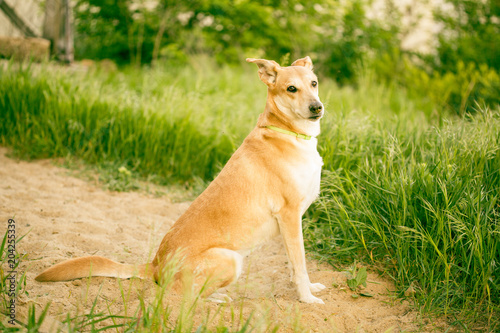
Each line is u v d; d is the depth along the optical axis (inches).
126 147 220.2
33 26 359.6
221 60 410.3
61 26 332.2
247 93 315.6
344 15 436.8
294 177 118.7
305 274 117.4
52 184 191.5
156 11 410.6
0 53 285.1
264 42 420.8
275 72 125.1
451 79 325.4
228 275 111.9
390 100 306.3
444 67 400.8
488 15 436.8
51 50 333.4
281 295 121.7
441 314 111.0
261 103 274.2
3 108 228.8
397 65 374.9
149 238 154.1
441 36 428.1
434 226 120.9
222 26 422.9
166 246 116.5
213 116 245.8
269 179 118.7
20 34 356.8
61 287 114.0
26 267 123.2
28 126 227.3
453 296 113.3
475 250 111.8
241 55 416.2
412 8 466.0
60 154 222.5
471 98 294.0
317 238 147.7
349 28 435.5
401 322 107.4
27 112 224.4
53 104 225.8
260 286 127.9
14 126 228.2
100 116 225.6
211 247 113.7
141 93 274.1
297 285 116.8
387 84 352.8
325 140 172.2
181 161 216.2
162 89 268.4
